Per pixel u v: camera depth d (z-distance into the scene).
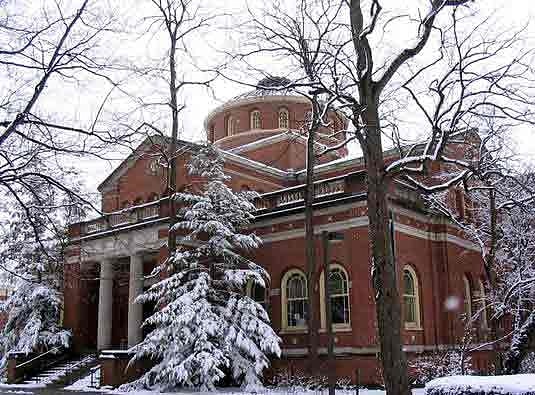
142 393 23.25
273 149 39.56
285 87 17.34
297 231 28.14
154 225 29.52
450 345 27.83
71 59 13.99
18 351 30.94
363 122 15.82
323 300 26.36
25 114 11.44
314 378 22.95
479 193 28.70
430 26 15.25
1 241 25.44
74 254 29.45
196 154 27.77
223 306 25.73
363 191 25.81
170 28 27.22
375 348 24.11
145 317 33.84
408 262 26.92
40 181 13.10
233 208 26.80
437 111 15.57
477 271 31.72
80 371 29.72
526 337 22.00
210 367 22.19
